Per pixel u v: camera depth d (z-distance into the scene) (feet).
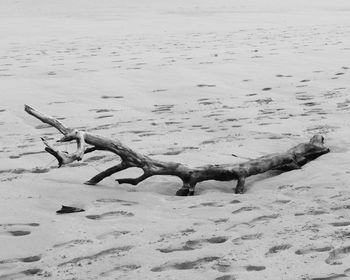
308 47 55.01
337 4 123.34
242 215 16.38
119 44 64.13
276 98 33.94
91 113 32.14
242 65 45.62
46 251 14.49
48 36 75.05
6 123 30.12
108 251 14.37
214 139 25.23
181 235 15.20
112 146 19.06
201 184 19.76
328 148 22.36
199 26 83.71
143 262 13.64
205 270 13.02
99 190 19.08
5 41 69.87
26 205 17.80
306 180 19.22
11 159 23.32
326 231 14.70
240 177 19.19
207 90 37.14
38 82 41.42
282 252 13.71
